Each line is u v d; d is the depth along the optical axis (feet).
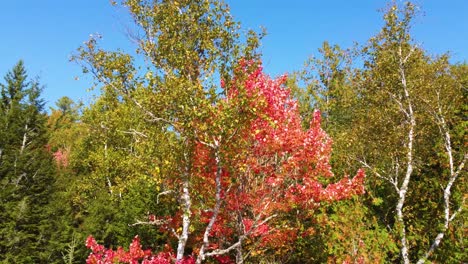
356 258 40.34
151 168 39.88
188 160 38.50
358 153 58.44
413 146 55.98
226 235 45.62
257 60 39.86
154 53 40.91
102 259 41.04
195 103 34.65
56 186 92.84
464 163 50.34
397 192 54.29
